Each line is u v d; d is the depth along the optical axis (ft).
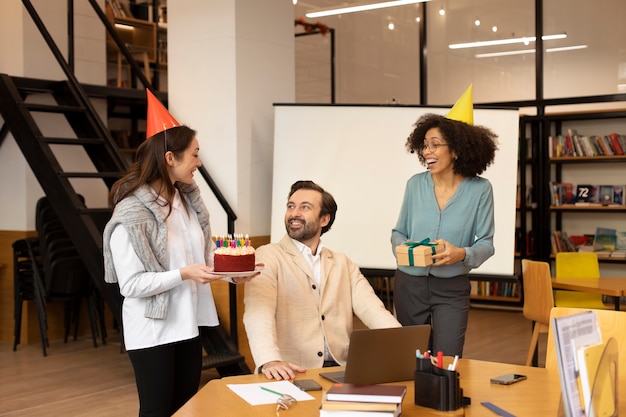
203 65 18.54
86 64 22.99
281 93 19.31
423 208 11.46
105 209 17.02
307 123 17.81
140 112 27.66
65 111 19.10
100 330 22.35
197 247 9.53
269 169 18.94
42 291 19.89
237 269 8.73
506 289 27.37
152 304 8.81
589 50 25.23
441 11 27.12
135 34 27.32
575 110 25.71
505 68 26.43
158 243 8.89
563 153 26.14
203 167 17.80
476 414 6.48
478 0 26.61
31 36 21.34
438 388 6.46
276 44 19.17
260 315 8.64
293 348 9.07
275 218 17.71
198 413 6.48
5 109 18.43
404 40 27.43
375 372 7.16
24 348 20.89
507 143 17.08
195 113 18.71
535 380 7.72
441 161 10.99
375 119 17.57
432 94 27.40
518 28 26.13
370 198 17.53
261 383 7.52
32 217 21.43
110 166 19.30
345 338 9.34
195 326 9.14
